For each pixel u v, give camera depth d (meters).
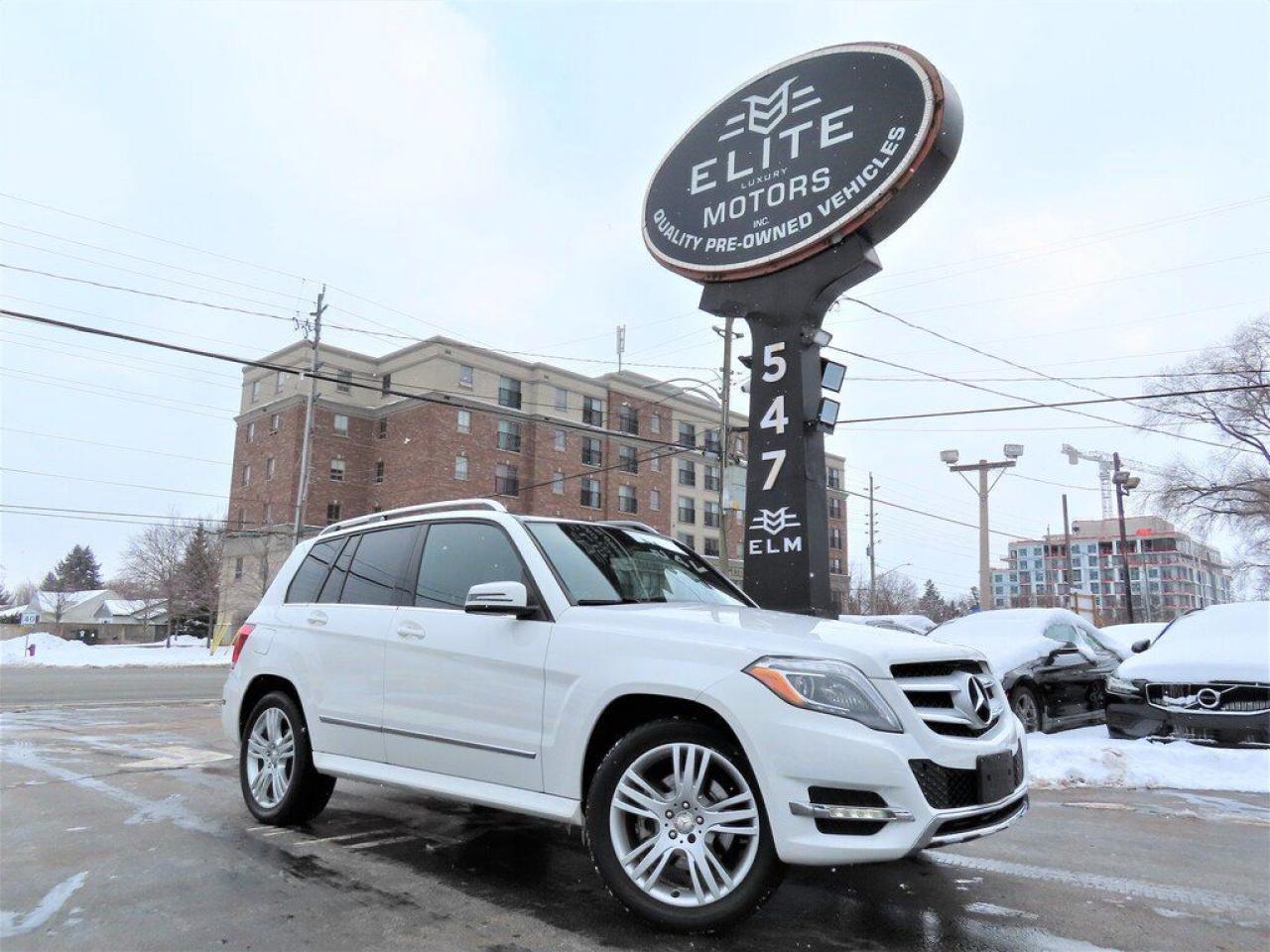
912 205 8.73
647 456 50.25
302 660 5.08
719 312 9.85
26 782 6.66
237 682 5.55
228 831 5.08
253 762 5.39
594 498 49.38
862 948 3.33
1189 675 7.83
